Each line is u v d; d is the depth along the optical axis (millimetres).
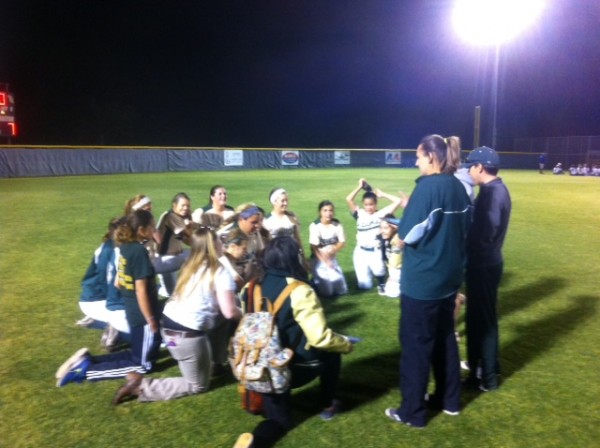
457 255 3350
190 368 3895
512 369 4449
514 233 11094
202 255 3848
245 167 36781
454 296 3475
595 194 20078
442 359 3652
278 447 3324
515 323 5594
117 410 3777
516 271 7832
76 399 3932
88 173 30000
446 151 3410
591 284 7129
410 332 3459
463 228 3369
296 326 3344
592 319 5715
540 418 3658
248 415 3717
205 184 22812
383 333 5305
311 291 3350
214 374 4316
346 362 4621
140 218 4273
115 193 18703
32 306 6133
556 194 20078
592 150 43812
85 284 4863
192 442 3389
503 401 3896
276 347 3238
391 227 6527
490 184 3852
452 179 3336
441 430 3516
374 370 4461
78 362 4188
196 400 3930
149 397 3848
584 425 3566
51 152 28312
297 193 18844
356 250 6852
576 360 4629
